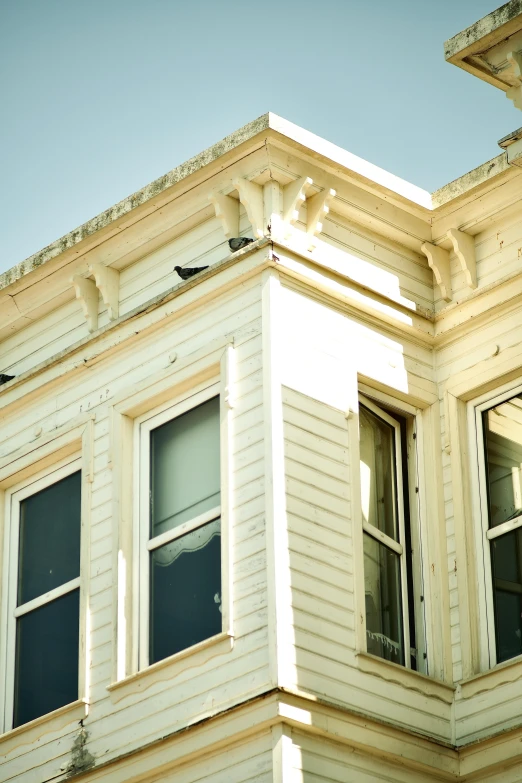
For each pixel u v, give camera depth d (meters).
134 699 17.33
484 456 18.61
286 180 18.44
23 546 19.81
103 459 19.02
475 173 18.97
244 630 16.52
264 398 17.31
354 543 17.30
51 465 19.86
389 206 19.14
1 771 18.30
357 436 17.92
